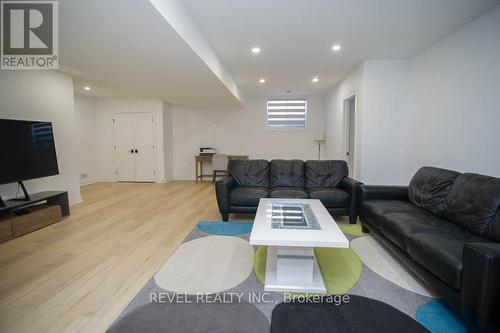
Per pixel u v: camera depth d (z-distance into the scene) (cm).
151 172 707
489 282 133
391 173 412
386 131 408
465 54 287
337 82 562
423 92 363
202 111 740
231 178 391
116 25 210
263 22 276
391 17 267
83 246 277
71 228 333
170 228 333
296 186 399
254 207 353
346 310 172
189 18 252
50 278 213
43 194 363
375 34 309
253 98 731
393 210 260
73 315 169
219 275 218
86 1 174
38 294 191
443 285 167
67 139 448
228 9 248
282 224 216
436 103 337
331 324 159
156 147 699
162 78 382
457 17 269
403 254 217
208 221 362
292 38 320
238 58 395
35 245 280
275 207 269
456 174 249
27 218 314
